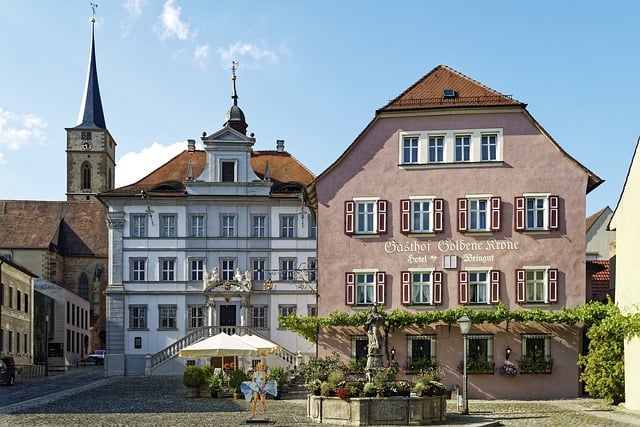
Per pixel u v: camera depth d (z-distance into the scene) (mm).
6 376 50938
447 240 42531
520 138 42688
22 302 68250
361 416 27609
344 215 43344
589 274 44219
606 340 35844
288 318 42625
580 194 42062
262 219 65375
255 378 29500
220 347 40750
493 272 41875
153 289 64188
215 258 64750
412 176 43188
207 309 63938
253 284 64688
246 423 27891
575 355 41062
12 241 94000
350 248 43156
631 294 35656
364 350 42438
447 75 45344
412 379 41031
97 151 125000
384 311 41969
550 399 40188
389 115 43500
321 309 42969
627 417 30391
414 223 43094
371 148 43625
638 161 35031
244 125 74688
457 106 42938
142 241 64375
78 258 99562
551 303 41438
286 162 70188
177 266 64438
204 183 64875
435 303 42031
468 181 42750
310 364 41188
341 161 43781
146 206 64688
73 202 103250
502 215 42344
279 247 65062
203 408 33938
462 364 41188
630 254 35812
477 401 38906
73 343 86875
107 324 63812
